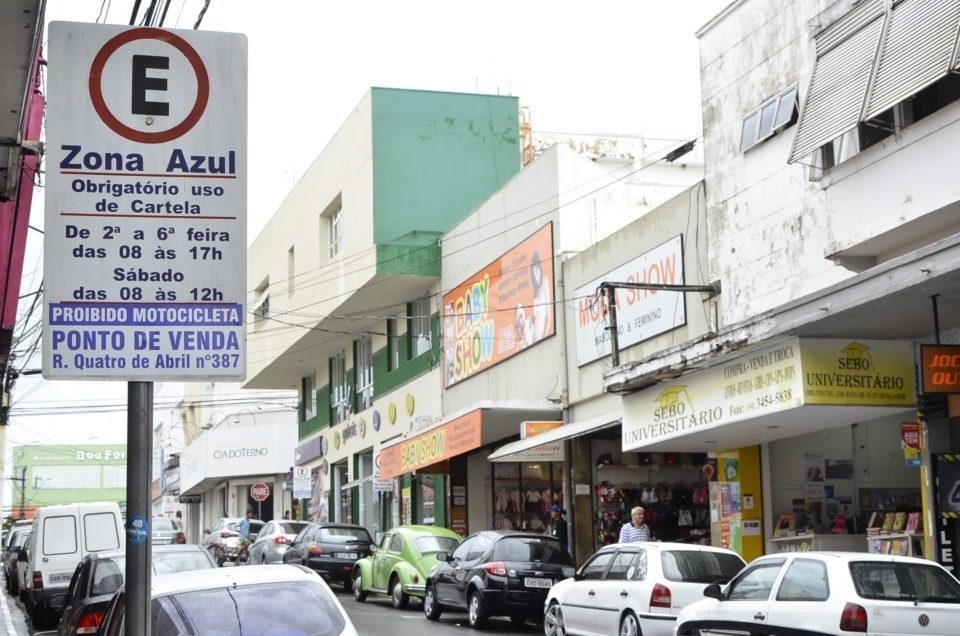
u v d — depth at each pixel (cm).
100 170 662
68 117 662
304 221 3862
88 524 2186
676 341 1964
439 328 3153
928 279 1161
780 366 1479
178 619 744
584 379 2298
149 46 677
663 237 2016
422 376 3253
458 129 3269
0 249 1709
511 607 1795
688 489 2325
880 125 1371
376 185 3161
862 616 1050
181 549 1619
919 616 1058
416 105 3244
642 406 1867
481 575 1825
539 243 2502
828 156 1479
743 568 1380
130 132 668
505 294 2688
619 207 2480
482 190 3256
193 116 677
